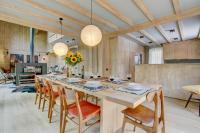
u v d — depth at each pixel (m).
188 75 3.38
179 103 3.20
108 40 5.75
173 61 6.94
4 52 9.98
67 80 2.47
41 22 4.01
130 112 1.57
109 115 1.69
